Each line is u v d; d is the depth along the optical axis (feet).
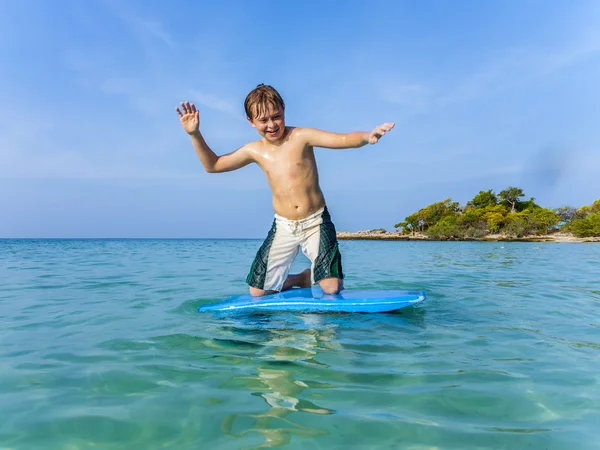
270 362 8.25
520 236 185.47
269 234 15.30
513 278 23.08
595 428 5.59
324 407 6.17
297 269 31.07
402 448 5.06
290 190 14.28
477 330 10.98
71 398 6.56
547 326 11.46
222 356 8.66
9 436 5.42
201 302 15.01
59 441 5.29
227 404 6.28
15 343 9.68
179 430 5.51
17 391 6.86
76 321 11.96
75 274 24.40
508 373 7.66
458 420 5.79
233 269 27.89
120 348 9.25
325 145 13.55
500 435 5.39
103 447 5.14
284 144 14.20
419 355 8.75
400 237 214.48
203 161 14.44
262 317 12.48
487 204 223.71
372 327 11.27
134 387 6.97
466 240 194.49
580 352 9.01
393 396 6.58
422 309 13.84
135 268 28.58
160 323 11.73
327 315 12.85
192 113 13.74
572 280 22.25
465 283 20.65
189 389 6.86
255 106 13.41
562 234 189.67
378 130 11.39
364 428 5.53
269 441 5.21
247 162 14.98
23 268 28.50
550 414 6.00
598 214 173.47
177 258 40.45
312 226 14.67
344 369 7.84
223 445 5.12
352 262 36.55
